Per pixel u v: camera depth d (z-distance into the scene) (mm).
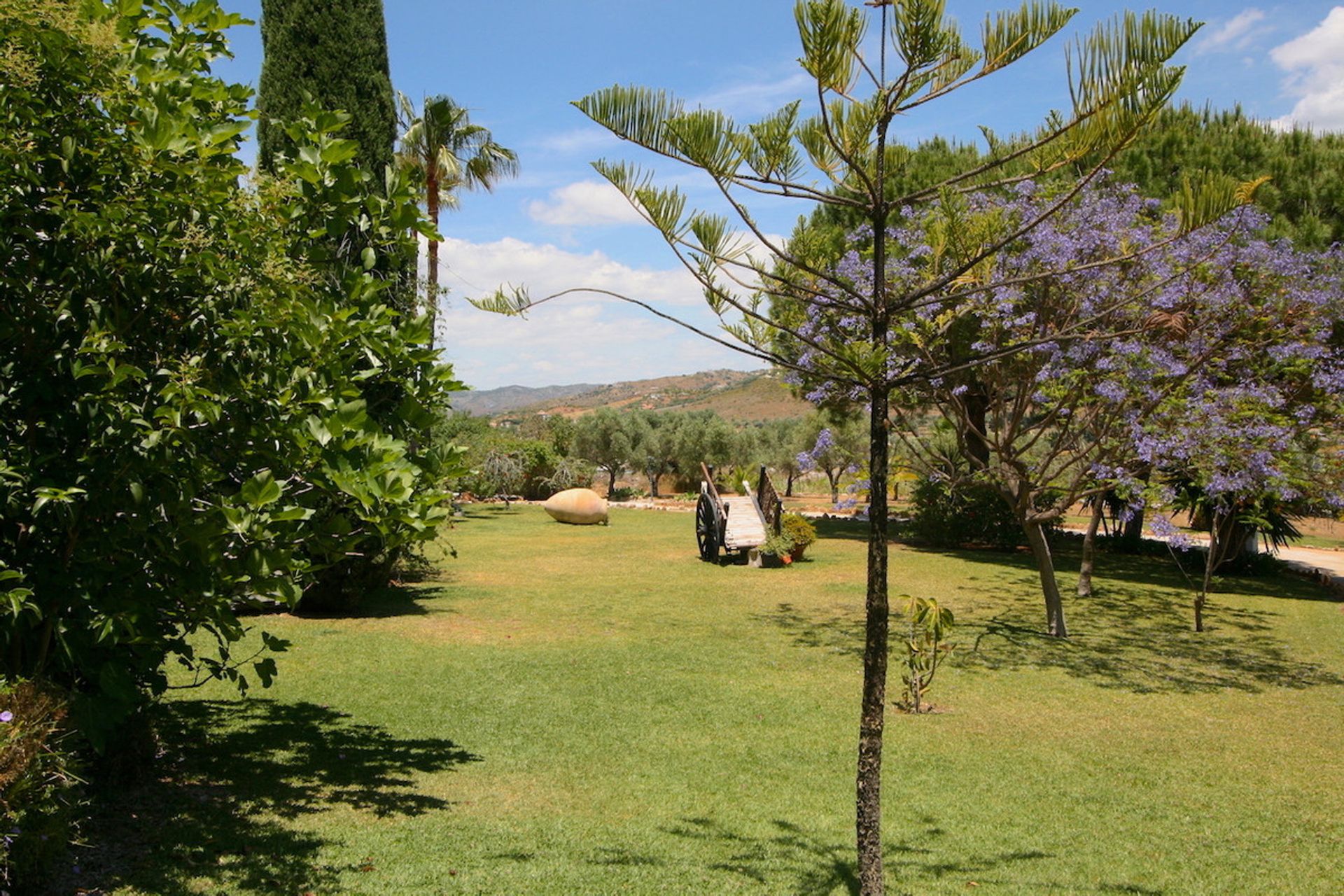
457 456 5031
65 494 3576
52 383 4121
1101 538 20453
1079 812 5148
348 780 5297
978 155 16625
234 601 5043
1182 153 14797
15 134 3529
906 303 3045
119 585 4098
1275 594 14336
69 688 4418
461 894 3801
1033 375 9922
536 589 13102
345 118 4875
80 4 3857
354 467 4277
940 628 7340
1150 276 8656
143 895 3611
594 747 6168
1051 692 8086
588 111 2820
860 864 3230
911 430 10562
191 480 4078
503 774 5586
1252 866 4383
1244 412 9398
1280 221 13750
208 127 4281
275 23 11242
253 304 4277
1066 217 8773
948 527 19125
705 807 5105
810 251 3254
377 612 10734
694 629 10539
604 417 37000
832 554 17625
